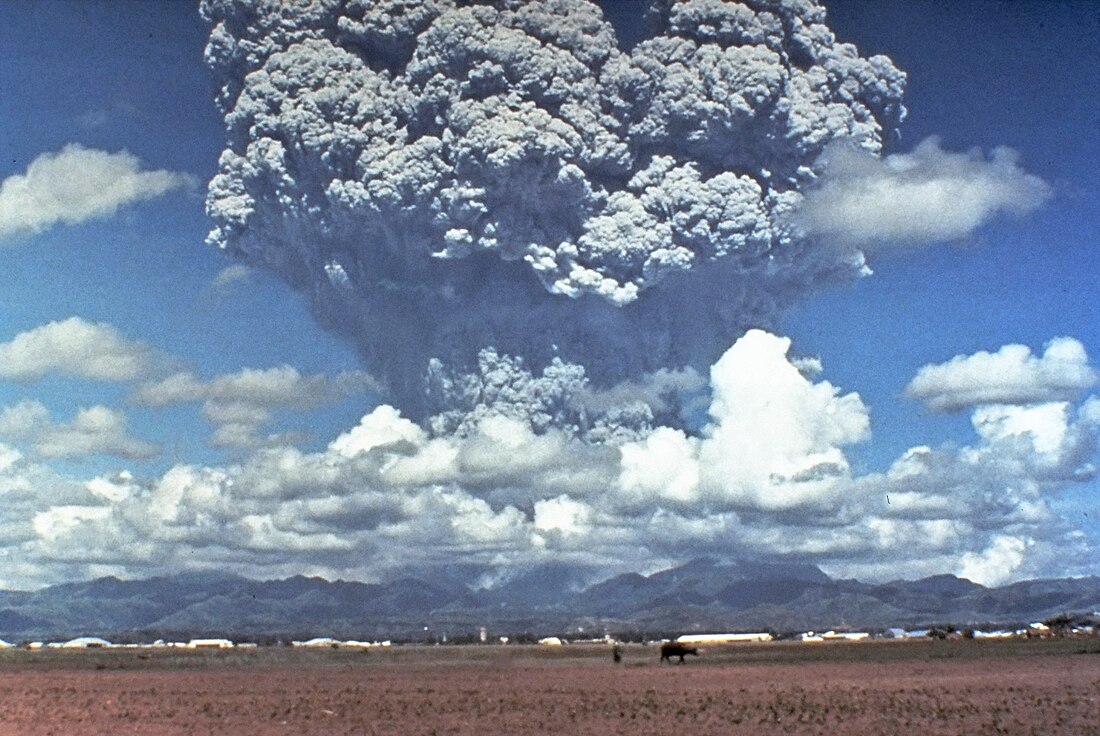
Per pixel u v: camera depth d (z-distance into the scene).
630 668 94.19
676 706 61.56
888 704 61.72
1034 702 62.31
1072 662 93.62
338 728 53.66
